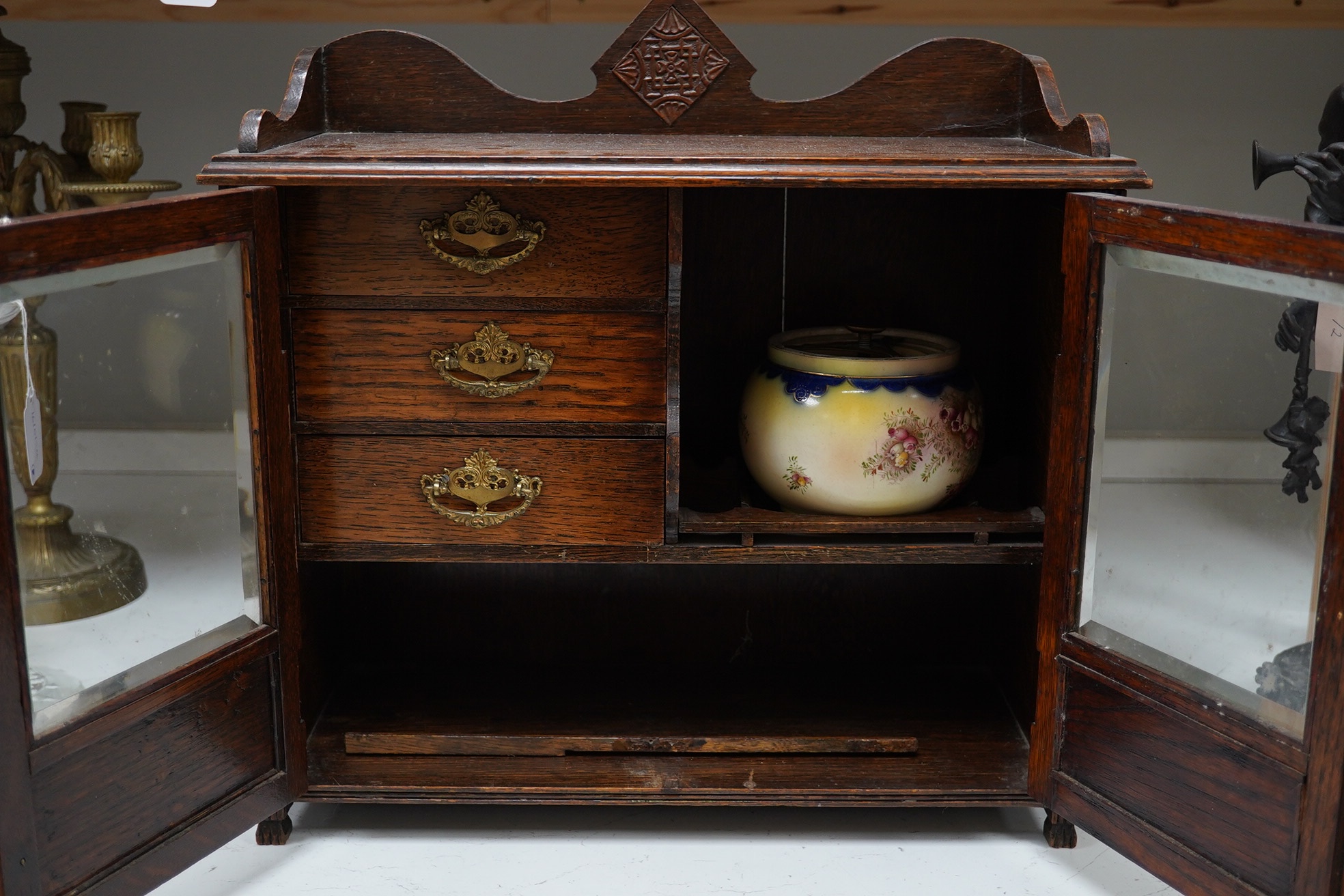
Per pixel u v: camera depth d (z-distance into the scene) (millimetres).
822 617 1585
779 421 1269
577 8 1837
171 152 1930
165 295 1049
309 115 1303
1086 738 1190
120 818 1058
